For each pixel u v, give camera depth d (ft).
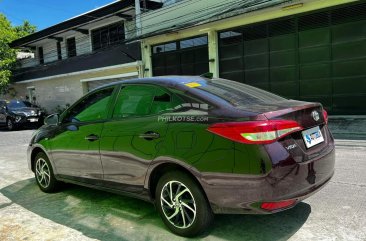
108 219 13.41
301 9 39.65
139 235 11.84
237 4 44.19
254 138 9.72
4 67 89.45
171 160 11.21
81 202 15.60
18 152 32.04
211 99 11.18
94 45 74.95
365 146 24.68
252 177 9.71
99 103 14.61
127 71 62.75
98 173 14.07
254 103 11.44
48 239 11.91
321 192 15.07
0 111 61.82
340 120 36.37
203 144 10.55
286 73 42.57
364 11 35.91
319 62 39.75
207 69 50.70
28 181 20.24
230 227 11.92
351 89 37.83
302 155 10.38
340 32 37.81
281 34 42.34
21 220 13.85
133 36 62.08
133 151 12.42
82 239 11.78
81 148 14.65
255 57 45.19
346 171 18.38
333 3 37.35
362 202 13.67
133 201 15.28
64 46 83.10
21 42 87.04
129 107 13.30
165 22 54.19
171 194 11.60
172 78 12.92
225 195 10.23
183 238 11.36
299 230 11.43
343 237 10.80
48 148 16.60
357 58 37.01
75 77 75.87
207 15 48.11
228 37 47.67
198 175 10.59
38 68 83.66
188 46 52.75
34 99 91.09
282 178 9.76
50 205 15.51
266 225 11.94
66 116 16.15
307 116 11.03
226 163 10.09
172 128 11.39
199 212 10.85
